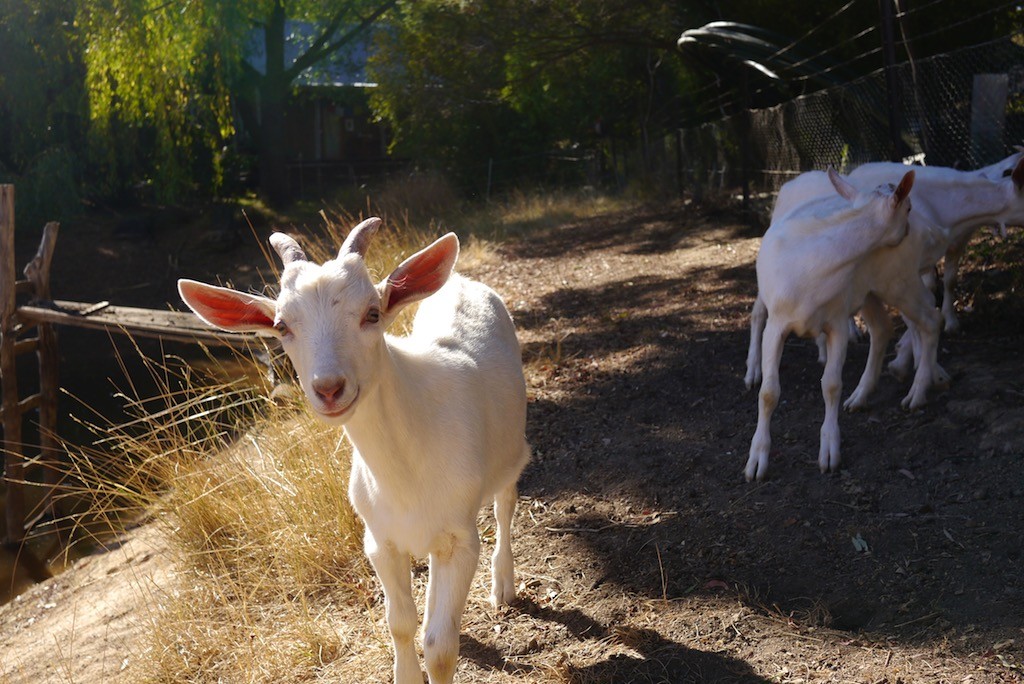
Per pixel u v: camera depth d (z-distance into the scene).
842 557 3.90
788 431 5.12
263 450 5.32
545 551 4.33
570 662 3.46
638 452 5.16
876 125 8.78
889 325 5.10
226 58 18.98
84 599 5.32
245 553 4.75
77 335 12.70
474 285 3.93
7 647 4.99
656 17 15.34
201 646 3.97
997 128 6.78
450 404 3.05
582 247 12.34
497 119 21.12
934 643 3.28
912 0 11.13
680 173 16.00
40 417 8.28
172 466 5.43
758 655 3.36
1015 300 6.19
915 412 5.03
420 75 18.05
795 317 4.51
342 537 4.49
